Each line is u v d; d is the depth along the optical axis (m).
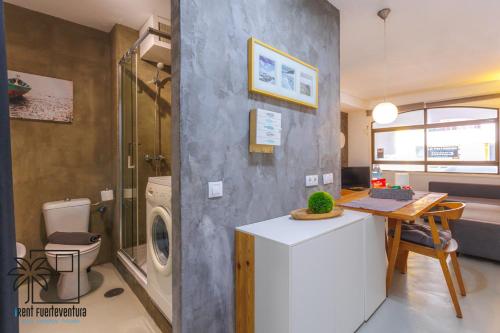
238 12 1.51
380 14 2.42
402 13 2.42
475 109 4.88
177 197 1.26
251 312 1.41
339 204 2.13
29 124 2.35
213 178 1.38
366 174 5.32
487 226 2.77
